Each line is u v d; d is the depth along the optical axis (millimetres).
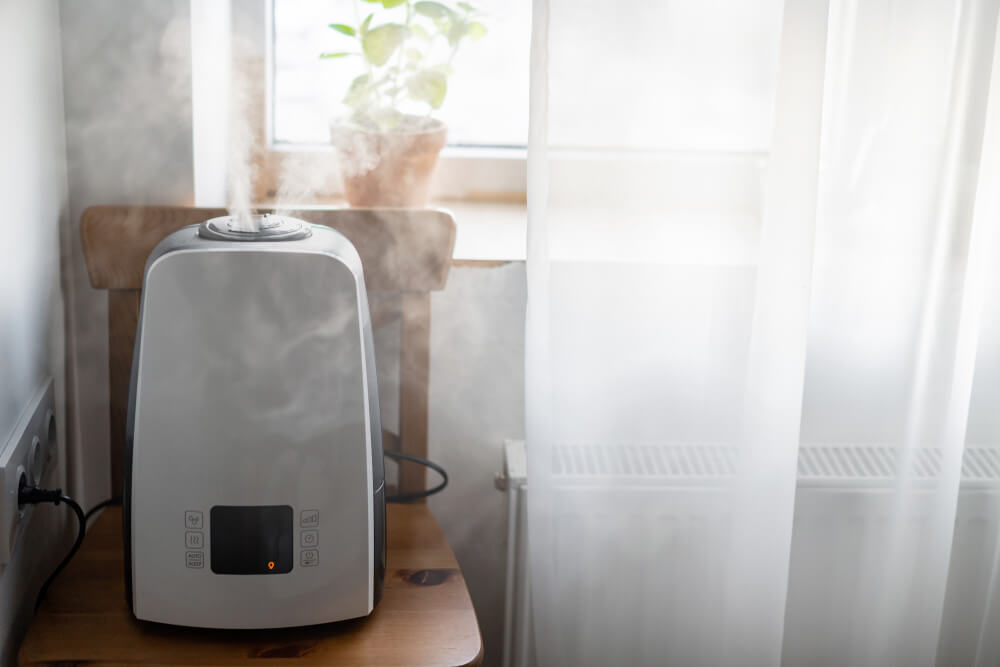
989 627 1149
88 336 1106
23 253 879
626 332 997
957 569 1164
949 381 1021
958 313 1000
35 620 874
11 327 843
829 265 1004
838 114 968
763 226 956
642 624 1102
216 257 764
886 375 1036
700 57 922
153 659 834
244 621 846
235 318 775
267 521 821
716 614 1091
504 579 1284
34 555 942
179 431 798
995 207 1023
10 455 811
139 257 1033
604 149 940
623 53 916
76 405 1121
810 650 1172
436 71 1158
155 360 783
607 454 1039
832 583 1137
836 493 1085
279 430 804
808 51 897
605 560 1077
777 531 1026
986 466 1118
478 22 1219
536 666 1188
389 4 1170
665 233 970
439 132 1134
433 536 1059
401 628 895
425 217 1063
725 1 909
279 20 1192
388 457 1158
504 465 1193
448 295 1155
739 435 1016
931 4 929
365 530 849
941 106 952
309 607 854
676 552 1077
